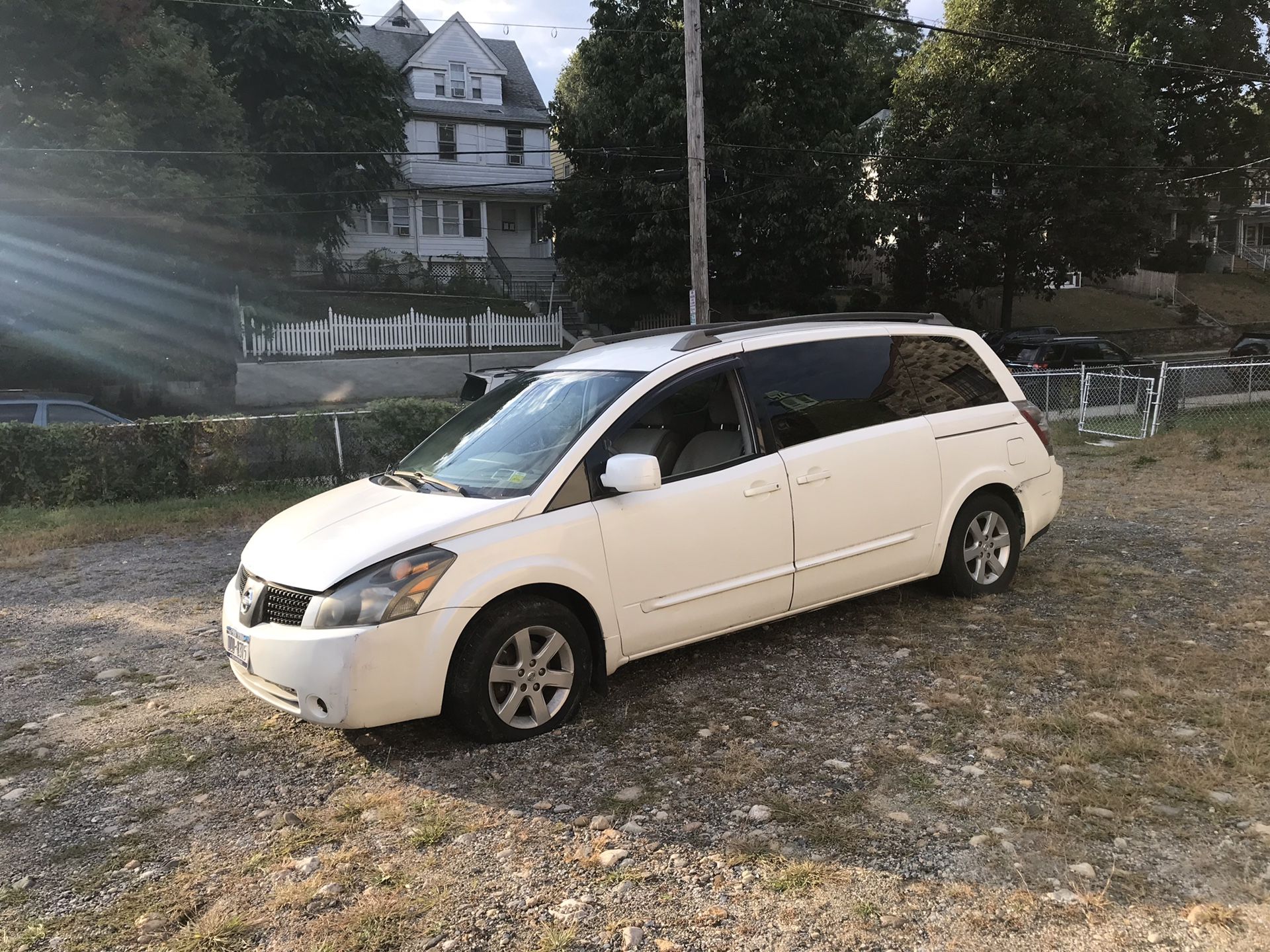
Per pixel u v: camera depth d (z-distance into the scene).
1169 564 6.02
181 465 10.05
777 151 24.59
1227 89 35.00
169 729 3.98
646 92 24.75
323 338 23.58
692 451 4.30
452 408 10.88
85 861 2.94
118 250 17.86
